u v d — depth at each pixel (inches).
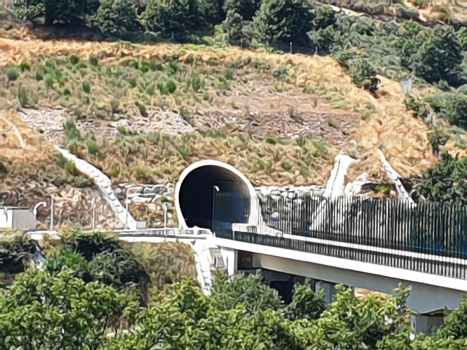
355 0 5457.7
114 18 4414.4
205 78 4173.2
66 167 3435.0
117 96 3912.4
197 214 3599.9
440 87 4726.9
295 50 4655.5
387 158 3929.6
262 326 1651.1
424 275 2186.3
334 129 4010.8
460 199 3659.0
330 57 4522.6
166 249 2918.3
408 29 5241.1
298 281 2866.6
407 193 3786.9
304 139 3914.9
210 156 3678.6
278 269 2783.0
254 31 4677.7
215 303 1787.6
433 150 4045.3
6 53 4018.2
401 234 2468.0
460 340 1731.1
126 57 4183.1
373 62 4638.3
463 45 5255.9
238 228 3019.2
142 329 1600.6
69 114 3732.8
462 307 1924.2
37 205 3201.3
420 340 1739.7
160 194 3469.5
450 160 3789.4
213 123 3887.8
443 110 4345.5
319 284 2709.2
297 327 1722.4
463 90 4670.3
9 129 3565.5
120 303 1721.2
